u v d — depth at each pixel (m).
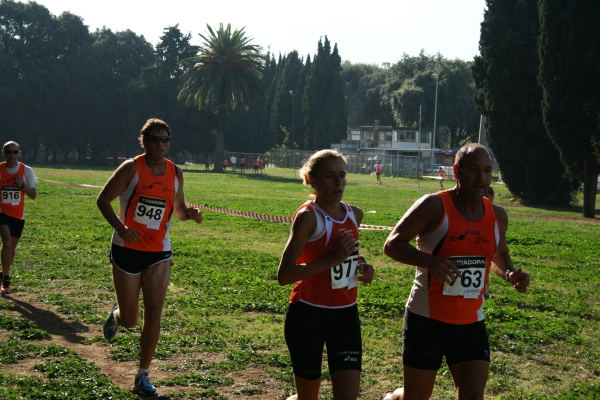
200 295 10.75
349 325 4.96
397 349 8.11
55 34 91.44
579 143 31.84
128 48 95.75
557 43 31.34
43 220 21.11
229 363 7.16
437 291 4.82
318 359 5.00
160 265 6.46
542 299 11.52
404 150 93.81
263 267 13.88
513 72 37.66
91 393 5.94
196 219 6.80
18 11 89.81
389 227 20.86
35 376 6.42
